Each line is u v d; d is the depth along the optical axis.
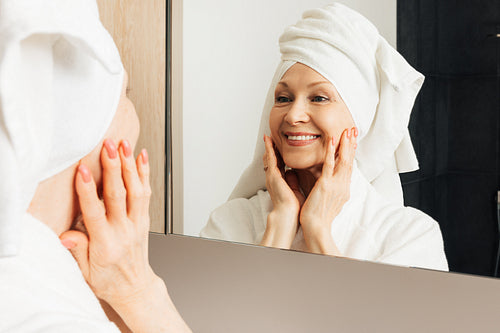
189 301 0.82
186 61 0.79
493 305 0.58
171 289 0.84
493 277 0.58
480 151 0.58
